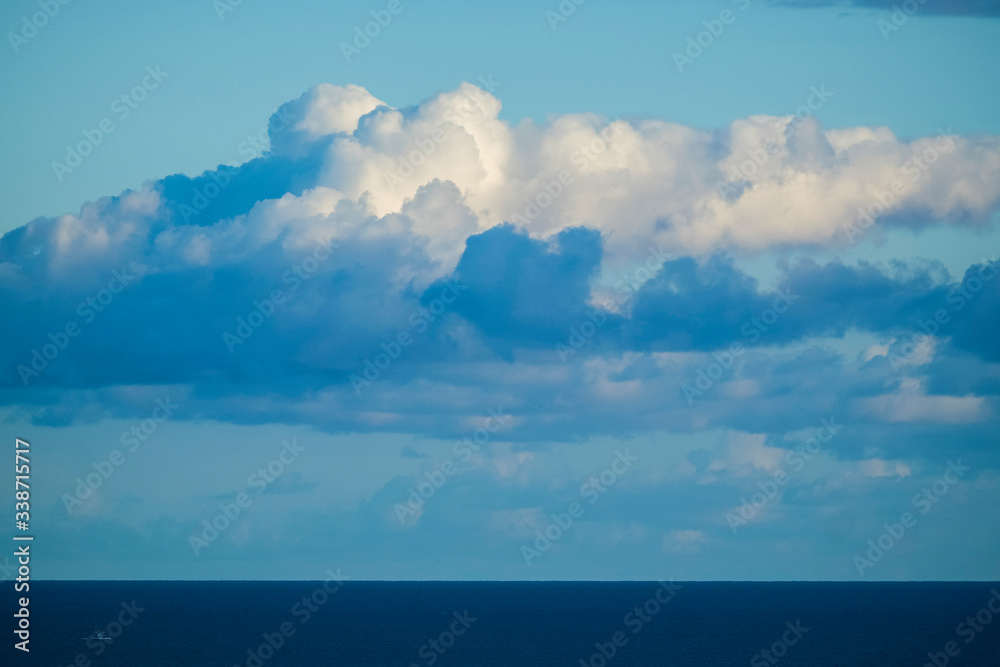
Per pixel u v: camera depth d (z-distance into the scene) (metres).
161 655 118.38
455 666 108.94
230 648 126.25
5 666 110.31
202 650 123.62
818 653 123.75
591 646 129.62
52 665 111.06
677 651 124.69
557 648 126.94
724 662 114.44
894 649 128.75
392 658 115.69
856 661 116.44
